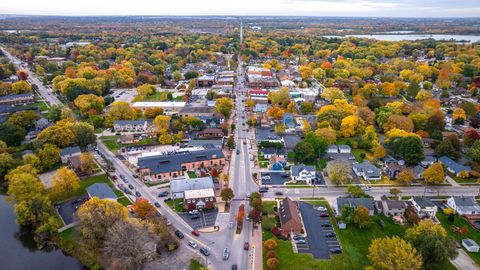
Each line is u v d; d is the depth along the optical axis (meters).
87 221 105.56
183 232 113.06
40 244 111.81
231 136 193.88
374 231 113.81
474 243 106.62
